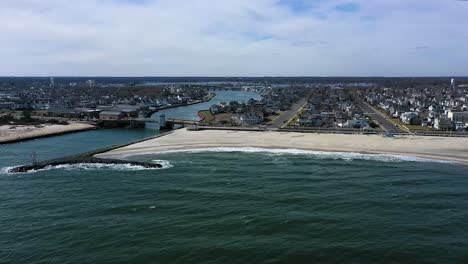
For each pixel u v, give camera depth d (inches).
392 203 2923.2
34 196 3152.1
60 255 2098.9
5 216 2679.6
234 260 2028.8
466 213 2709.2
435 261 2015.3
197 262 2011.6
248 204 2898.6
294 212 2719.0
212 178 3710.6
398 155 4840.1
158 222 2541.8
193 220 2573.8
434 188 3348.9
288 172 3954.2
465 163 4399.6
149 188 3361.2
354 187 3368.6
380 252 2107.5
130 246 2193.7
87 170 4089.6
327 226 2460.6
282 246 2178.9
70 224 2518.5
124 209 2805.1
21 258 2073.1
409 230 2401.6
